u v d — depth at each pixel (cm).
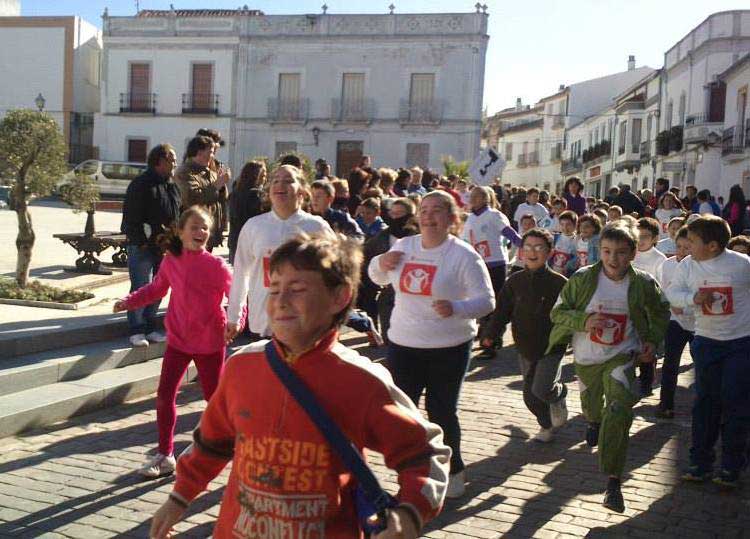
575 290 556
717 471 575
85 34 4431
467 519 494
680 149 3847
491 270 1011
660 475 589
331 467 231
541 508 516
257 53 4009
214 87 4056
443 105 3866
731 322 555
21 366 679
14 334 729
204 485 266
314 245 236
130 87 4134
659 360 1055
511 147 7500
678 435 696
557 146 6581
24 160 980
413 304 509
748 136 3073
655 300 546
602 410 548
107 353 750
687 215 1167
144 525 464
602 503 524
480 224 1011
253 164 895
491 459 612
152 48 4100
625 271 545
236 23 4009
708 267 560
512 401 785
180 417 683
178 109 4103
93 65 4538
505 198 2144
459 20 3816
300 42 3959
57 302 927
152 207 780
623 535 478
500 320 632
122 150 4172
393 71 3897
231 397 244
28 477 528
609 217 1203
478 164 1659
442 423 517
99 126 4175
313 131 3969
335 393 232
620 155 4866
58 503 489
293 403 231
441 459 238
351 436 234
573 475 582
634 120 4712
